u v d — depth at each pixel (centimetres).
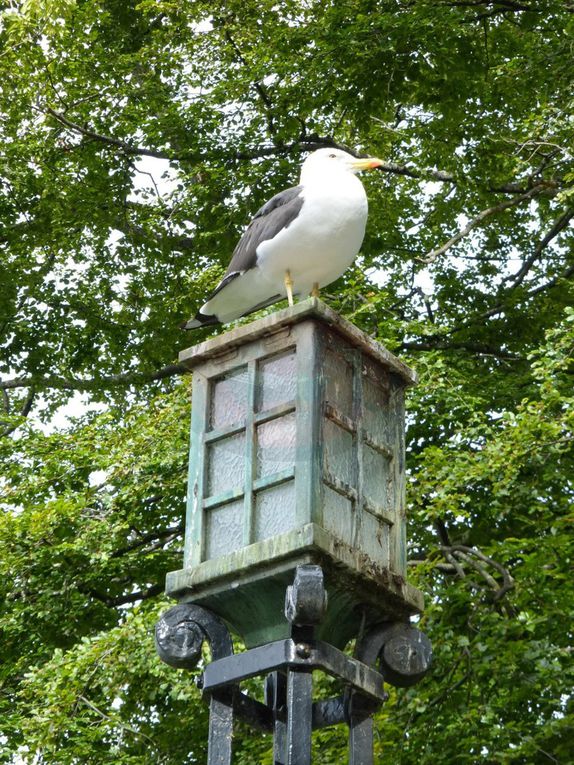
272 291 609
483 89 1187
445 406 962
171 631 400
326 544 377
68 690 787
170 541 1044
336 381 416
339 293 1013
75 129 1320
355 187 575
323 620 398
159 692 830
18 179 1300
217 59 1311
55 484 1025
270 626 399
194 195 1255
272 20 1293
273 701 409
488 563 852
